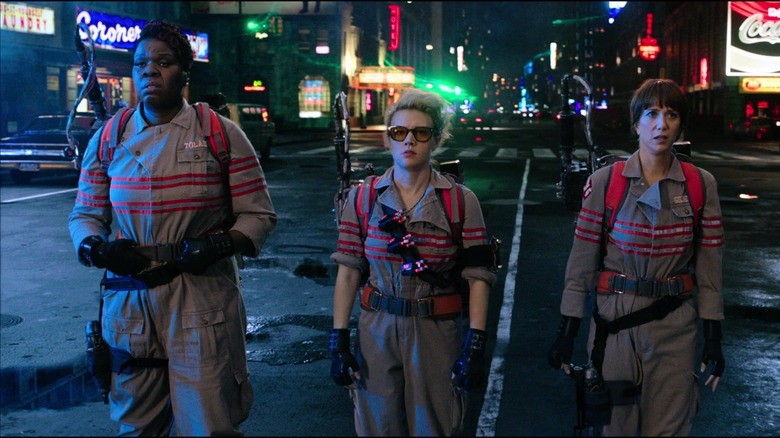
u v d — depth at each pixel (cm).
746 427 462
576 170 730
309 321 692
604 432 327
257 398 508
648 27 8250
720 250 321
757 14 4762
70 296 789
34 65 3138
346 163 548
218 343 326
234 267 347
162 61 320
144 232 324
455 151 3172
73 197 1616
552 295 779
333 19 6012
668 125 311
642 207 316
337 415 479
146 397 333
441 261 312
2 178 2038
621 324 318
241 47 5753
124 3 3991
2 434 447
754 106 4922
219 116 336
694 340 320
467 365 305
